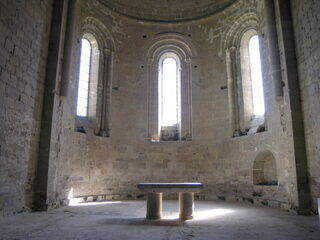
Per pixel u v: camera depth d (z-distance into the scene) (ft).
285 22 39.45
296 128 36.27
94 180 49.65
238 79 53.36
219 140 52.95
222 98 54.13
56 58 40.60
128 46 58.95
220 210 37.55
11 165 31.99
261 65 47.03
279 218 31.30
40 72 38.73
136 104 57.00
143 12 60.59
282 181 39.83
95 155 50.55
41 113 38.78
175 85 60.64
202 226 26.50
